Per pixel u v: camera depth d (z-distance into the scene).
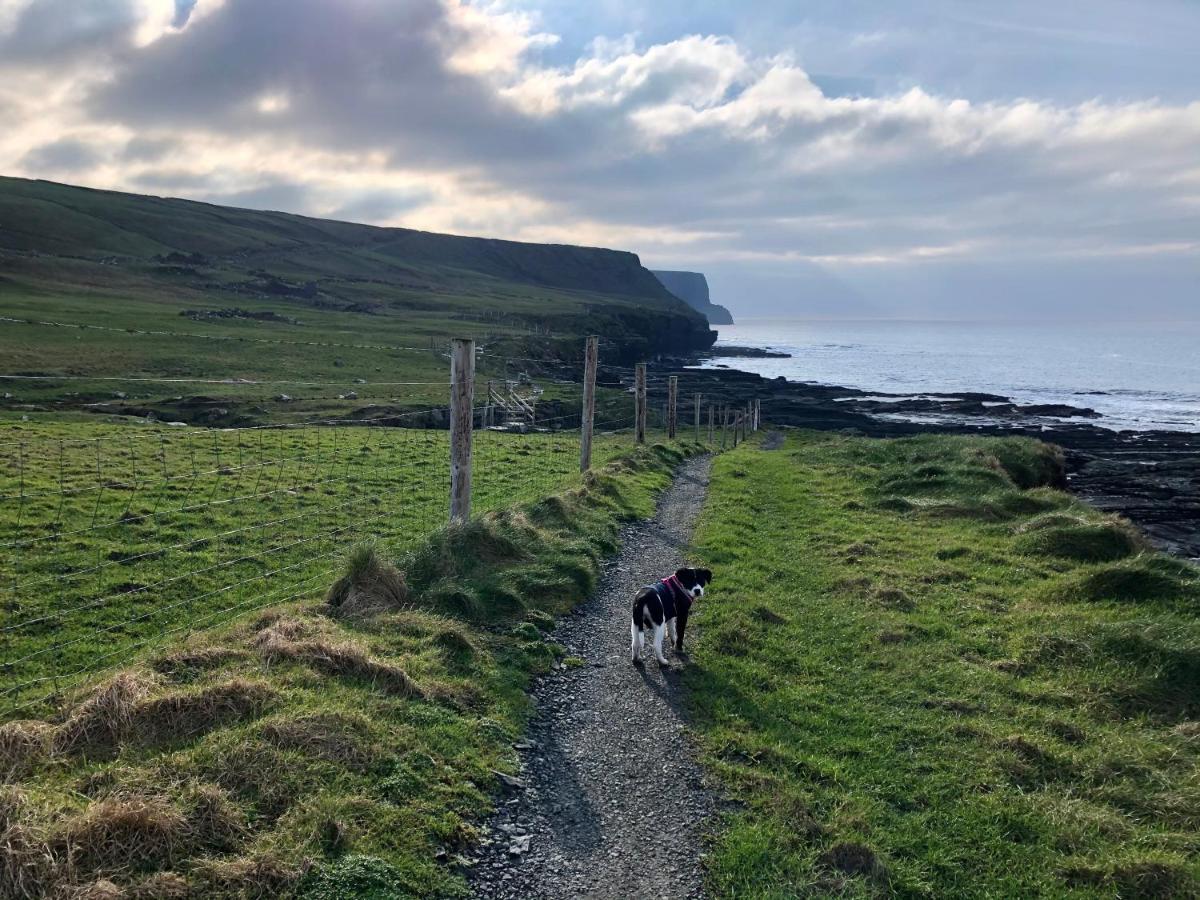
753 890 6.51
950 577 16.33
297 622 10.06
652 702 10.09
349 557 11.99
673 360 176.75
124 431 31.27
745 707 10.01
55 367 54.94
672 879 6.66
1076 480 47.41
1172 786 8.45
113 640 11.59
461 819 7.09
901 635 12.65
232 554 15.98
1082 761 8.91
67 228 158.88
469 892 6.23
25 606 12.62
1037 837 7.55
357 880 5.84
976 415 86.25
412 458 28.23
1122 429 75.81
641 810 7.68
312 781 6.82
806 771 8.50
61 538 16.25
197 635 10.04
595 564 15.78
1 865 5.19
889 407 90.81
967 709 10.21
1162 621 12.64
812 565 17.08
